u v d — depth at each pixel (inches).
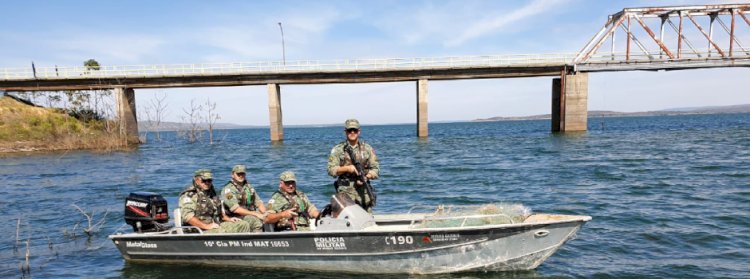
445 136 1814.7
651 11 1315.2
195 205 257.3
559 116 1489.9
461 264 231.9
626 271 227.8
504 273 233.5
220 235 241.6
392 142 1425.9
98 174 710.5
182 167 800.9
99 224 360.5
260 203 273.6
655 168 604.4
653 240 276.5
